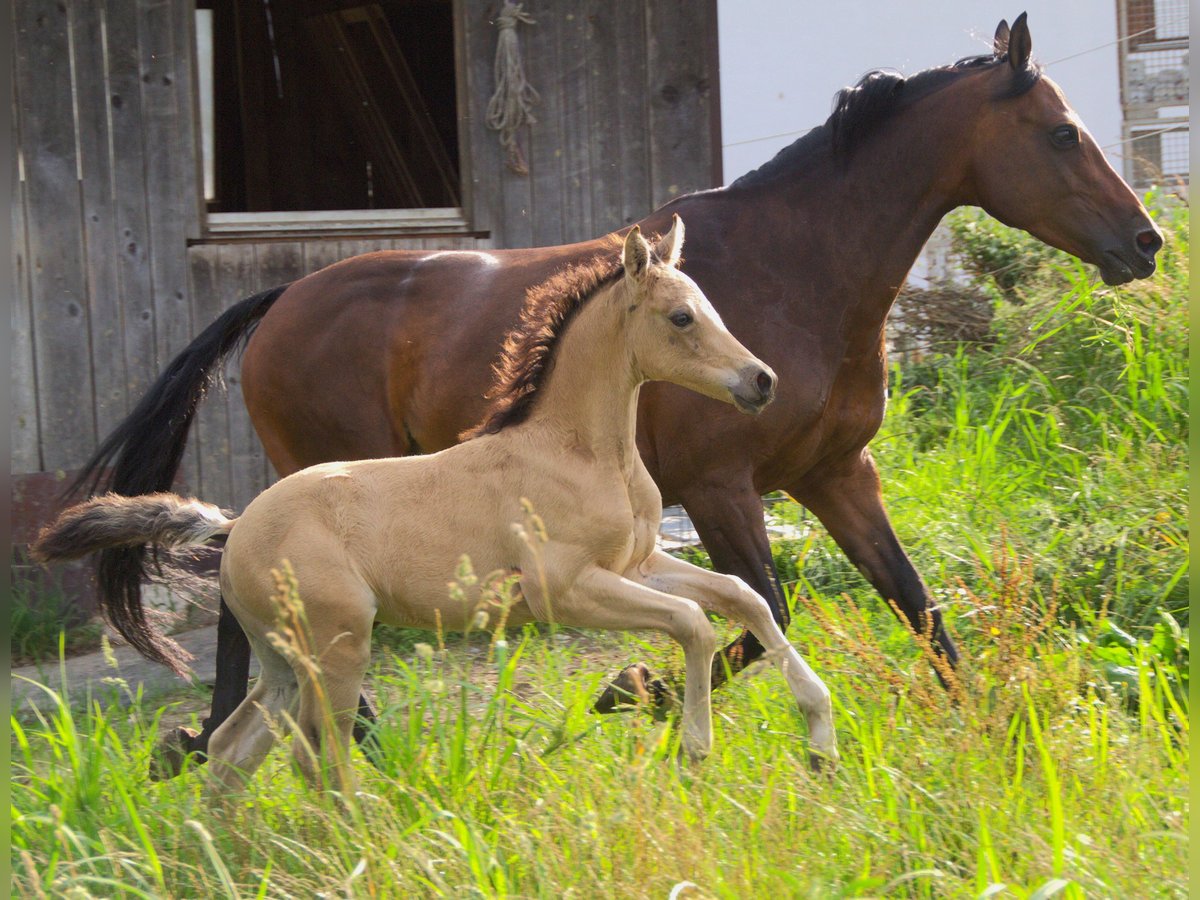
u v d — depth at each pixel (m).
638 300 5.02
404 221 10.41
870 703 5.42
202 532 5.25
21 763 5.48
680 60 10.25
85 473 6.90
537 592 5.02
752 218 6.15
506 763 4.73
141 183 10.25
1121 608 6.57
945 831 4.33
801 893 3.79
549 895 3.87
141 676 8.01
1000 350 10.41
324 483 5.12
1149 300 9.12
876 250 6.03
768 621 5.15
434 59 16.06
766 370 4.96
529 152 10.34
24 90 10.11
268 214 10.53
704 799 4.57
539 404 5.23
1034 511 7.62
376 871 4.02
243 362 7.07
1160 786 4.57
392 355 6.70
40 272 10.18
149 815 4.78
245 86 15.59
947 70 6.15
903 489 8.28
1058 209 5.93
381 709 5.97
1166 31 15.94
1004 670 5.23
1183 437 8.16
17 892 4.19
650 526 5.30
